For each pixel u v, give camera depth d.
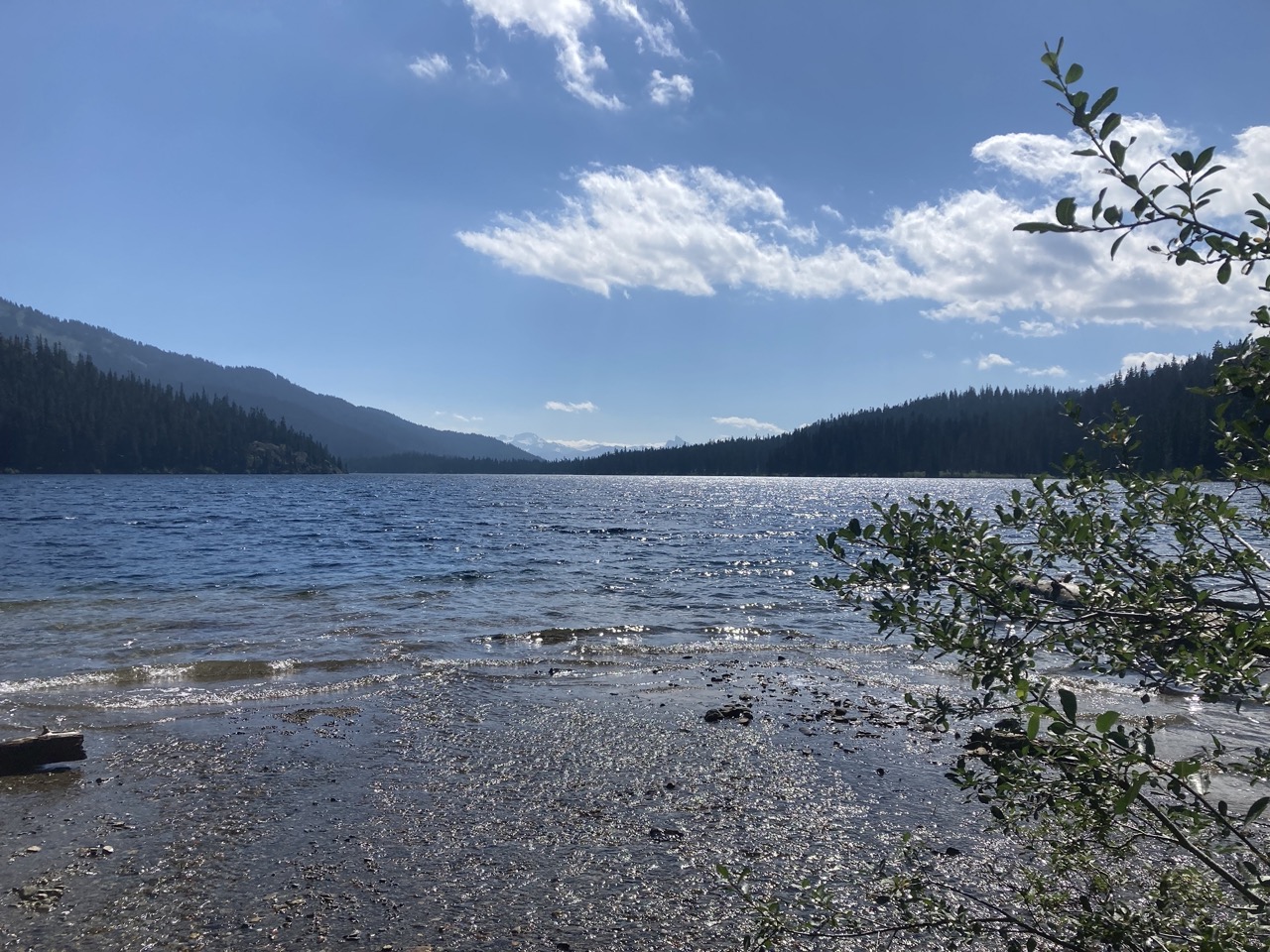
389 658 13.14
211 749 8.72
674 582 23.80
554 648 14.38
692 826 6.99
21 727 9.35
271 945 5.14
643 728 9.69
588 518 59.62
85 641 14.19
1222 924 3.05
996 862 6.32
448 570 26.14
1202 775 2.77
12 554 28.53
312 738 9.14
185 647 13.78
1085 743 2.61
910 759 8.76
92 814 7.03
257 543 34.91
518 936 5.29
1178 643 2.87
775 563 29.20
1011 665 2.98
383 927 5.36
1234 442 2.86
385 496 97.38
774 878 6.07
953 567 3.16
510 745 9.02
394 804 7.36
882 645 15.01
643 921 5.48
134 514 53.59
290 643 14.22
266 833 6.73
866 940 5.16
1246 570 2.91
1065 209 2.37
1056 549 3.17
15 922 5.32
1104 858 5.24
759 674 12.61
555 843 6.63
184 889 5.81
